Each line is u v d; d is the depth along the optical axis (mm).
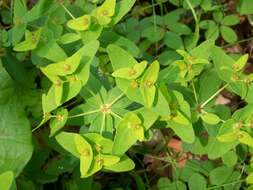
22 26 285
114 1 251
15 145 255
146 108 229
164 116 223
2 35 317
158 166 368
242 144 303
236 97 397
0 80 271
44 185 344
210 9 382
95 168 225
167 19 378
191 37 376
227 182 299
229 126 247
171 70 254
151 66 214
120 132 229
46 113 236
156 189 360
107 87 292
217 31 381
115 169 235
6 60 324
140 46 376
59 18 297
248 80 252
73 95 230
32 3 439
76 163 278
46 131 357
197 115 269
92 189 320
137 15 435
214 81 280
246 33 439
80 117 257
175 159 349
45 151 297
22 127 262
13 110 267
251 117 241
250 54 424
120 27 379
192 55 262
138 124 226
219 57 255
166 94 235
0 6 393
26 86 342
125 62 233
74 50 304
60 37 283
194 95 283
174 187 307
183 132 242
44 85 349
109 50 231
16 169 250
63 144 234
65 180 333
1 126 259
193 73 254
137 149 353
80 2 372
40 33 264
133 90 227
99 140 230
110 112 251
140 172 367
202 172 317
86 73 231
